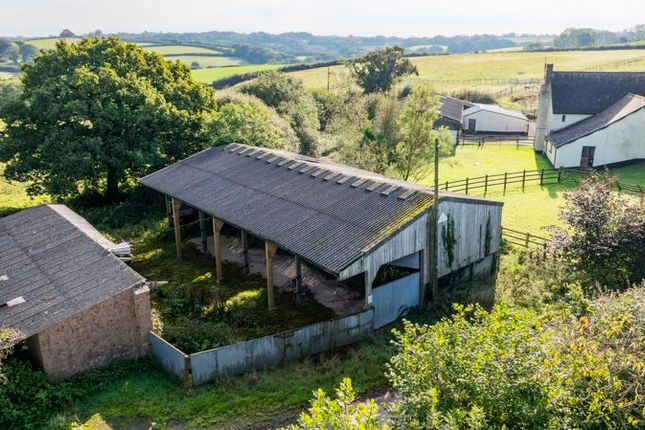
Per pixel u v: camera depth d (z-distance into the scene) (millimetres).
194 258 29281
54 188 33344
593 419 11047
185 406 16328
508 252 27906
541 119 54500
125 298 18469
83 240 22250
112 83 35625
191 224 31156
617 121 45875
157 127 36562
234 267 27891
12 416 15398
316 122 57500
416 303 22500
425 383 11367
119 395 17031
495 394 10836
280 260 28406
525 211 35594
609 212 23406
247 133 36969
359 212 22406
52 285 19391
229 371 17844
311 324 21000
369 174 28688
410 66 80500
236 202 25953
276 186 26547
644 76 53688
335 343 19766
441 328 12398
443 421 10547
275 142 38625
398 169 38750
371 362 18469
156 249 30766
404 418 10672
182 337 19656
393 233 20391
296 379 17625
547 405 10586
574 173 45312
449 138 40375
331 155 46656
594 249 22875
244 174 28922
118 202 38188
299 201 24547
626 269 23109
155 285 21547
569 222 23984
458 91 88500
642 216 22828
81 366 17906
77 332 17672
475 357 11391
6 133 35938
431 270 22391
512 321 12164
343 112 53844
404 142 39344
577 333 13289
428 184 43250
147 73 39469
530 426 10586
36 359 17641
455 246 23328
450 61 132000
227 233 32375
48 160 34250
